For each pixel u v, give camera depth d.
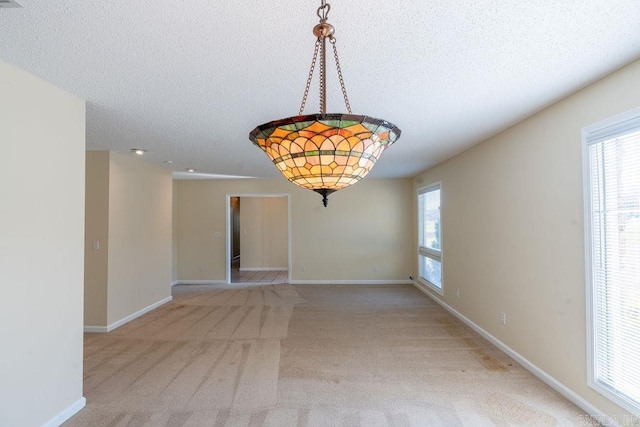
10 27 1.45
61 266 2.18
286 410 2.27
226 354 3.23
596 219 2.13
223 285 6.69
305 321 4.29
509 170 3.13
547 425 2.08
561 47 1.67
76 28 1.47
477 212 3.81
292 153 1.07
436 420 2.15
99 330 3.90
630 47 1.67
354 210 6.80
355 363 3.02
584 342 2.22
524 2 1.31
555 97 2.37
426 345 3.44
